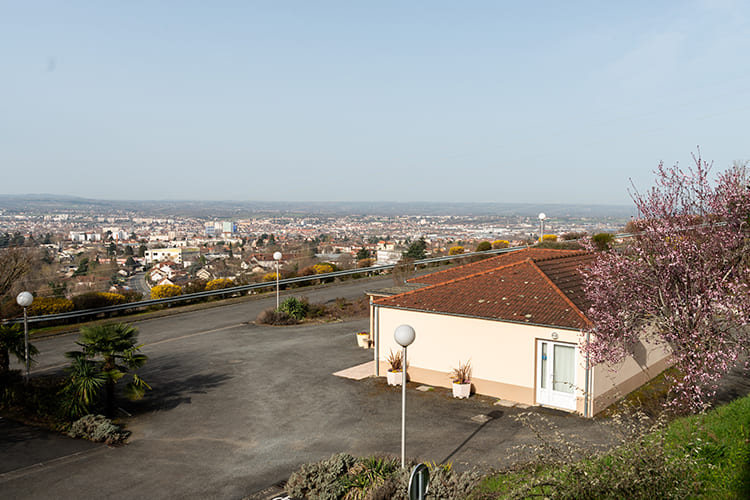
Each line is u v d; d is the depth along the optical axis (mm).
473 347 16297
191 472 11320
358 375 18203
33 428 13625
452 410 14883
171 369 18953
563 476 6980
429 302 17438
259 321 26328
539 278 17938
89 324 25562
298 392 16562
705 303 11695
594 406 14242
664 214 12672
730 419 10234
